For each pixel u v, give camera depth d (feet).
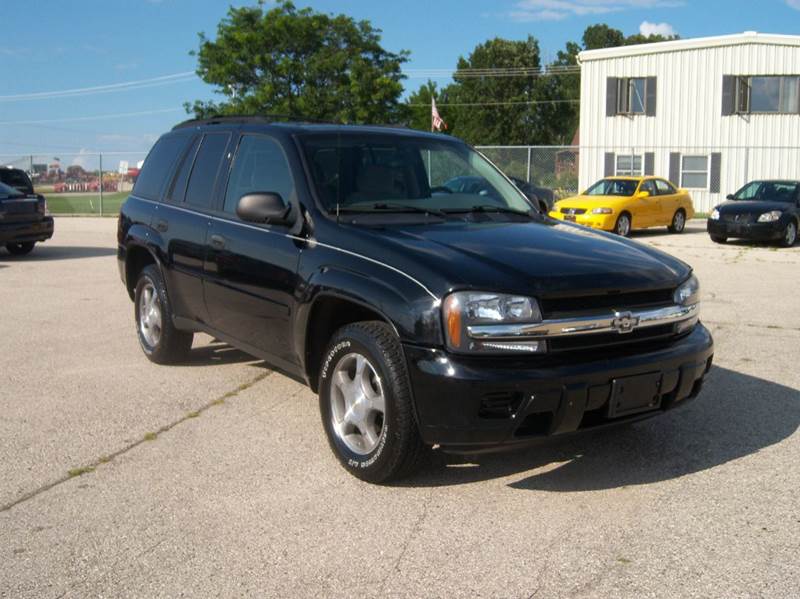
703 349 13.69
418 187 16.51
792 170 104.47
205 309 18.45
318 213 14.92
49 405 17.88
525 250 13.47
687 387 13.51
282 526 12.05
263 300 15.90
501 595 10.13
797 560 10.91
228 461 14.62
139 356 22.39
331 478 13.84
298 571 10.75
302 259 14.73
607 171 111.14
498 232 14.56
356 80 111.86
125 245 21.83
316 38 112.57
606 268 13.07
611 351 12.76
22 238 46.32
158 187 21.08
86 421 16.80
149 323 21.50
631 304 13.01
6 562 10.98
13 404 17.95
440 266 12.54
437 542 11.54
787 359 21.93
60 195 99.81
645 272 13.34
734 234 56.34
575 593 10.15
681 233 70.49
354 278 13.42
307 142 16.22
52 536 11.73
